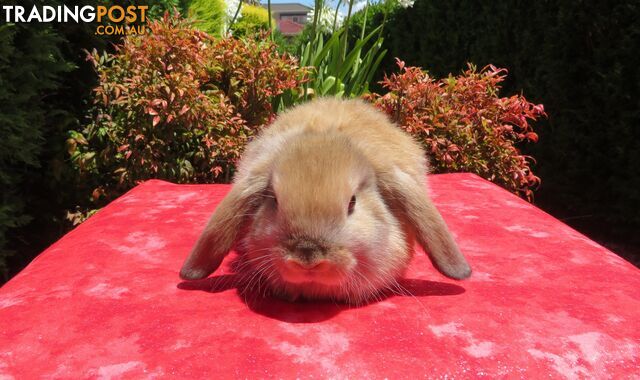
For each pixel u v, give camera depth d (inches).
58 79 33.4
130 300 13.1
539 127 45.9
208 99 31.6
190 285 14.2
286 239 11.1
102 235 18.1
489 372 10.2
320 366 10.2
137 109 31.3
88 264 15.5
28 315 12.3
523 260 16.2
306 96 37.2
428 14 59.8
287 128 15.8
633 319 12.4
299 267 10.8
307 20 55.7
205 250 13.3
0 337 11.4
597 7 39.3
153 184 25.9
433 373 10.1
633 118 38.4
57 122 32.7
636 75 37.6
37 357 10.6
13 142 26.9
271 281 13.2
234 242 13.5
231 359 10.4
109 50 37.7
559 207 47.4
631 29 37.4
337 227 11.1
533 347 11.0
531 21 47.0
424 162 17.4
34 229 33.5
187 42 31.9
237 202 13.1
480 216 20.5
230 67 34.3
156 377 9.9
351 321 12.1
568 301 13.3
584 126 42.1
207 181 34.7
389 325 11.9
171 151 33.9
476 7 53.4
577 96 42.1
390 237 13.0
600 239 42.9
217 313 12.4
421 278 15.0
